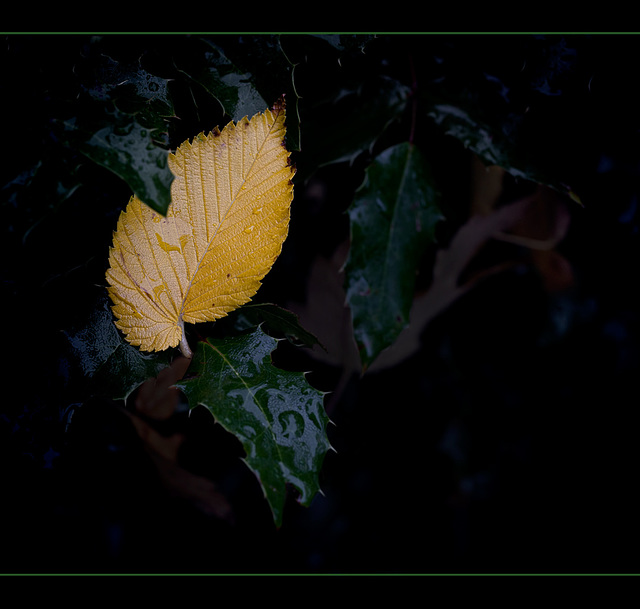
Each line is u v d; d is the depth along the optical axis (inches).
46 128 19.0
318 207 25.1
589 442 29.2
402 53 22.9
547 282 27.4
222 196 19.6
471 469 29.1
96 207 20.2
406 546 28.8
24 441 20.3
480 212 25.7
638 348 28.5
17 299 20.2
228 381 19.5
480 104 23.1
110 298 20.2
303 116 22.8
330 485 28.5
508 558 29.1
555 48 22.7
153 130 19.4
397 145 23.1
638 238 25.3
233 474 27.3
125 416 23.9
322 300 25.6
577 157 23.3
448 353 28.8
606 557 28.9
